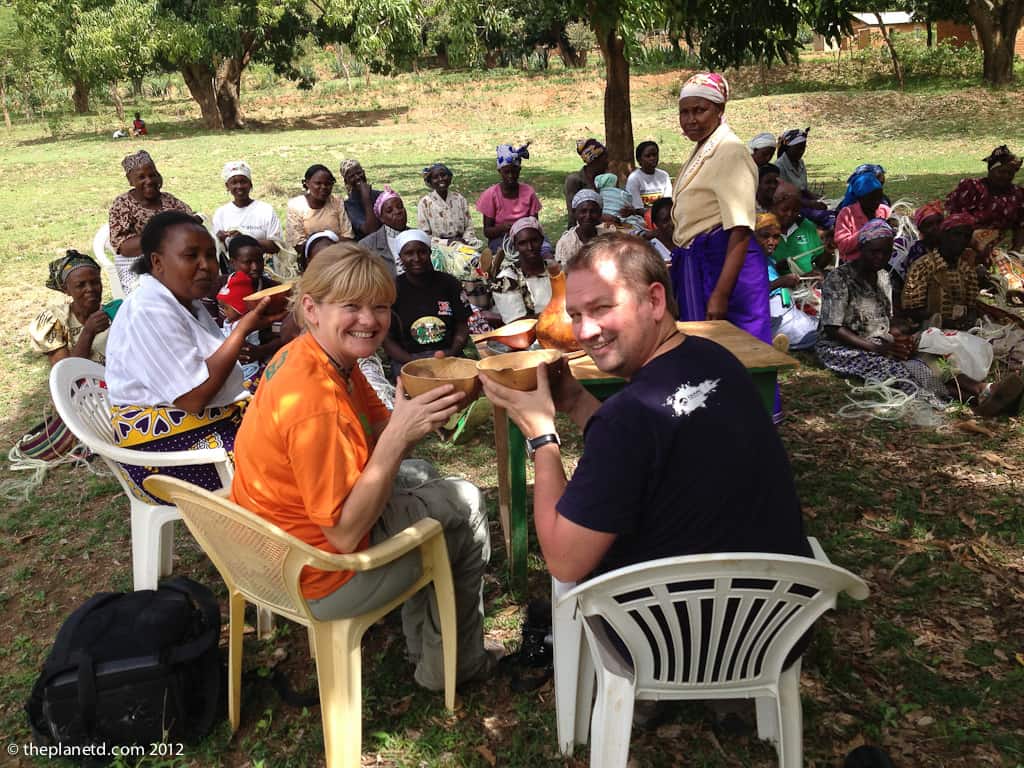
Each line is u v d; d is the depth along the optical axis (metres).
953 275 5.90
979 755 2.66
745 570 2.09
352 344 2.56
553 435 2.39
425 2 17.59
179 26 25.47
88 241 11.66
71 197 15.98
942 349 5.45
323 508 2.43
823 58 35.84
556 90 34.03
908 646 3.18
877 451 4.80
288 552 2.45
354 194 8.30
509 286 5.54
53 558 4.20
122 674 2.71
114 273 6.95
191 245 3.29
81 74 28.47
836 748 2.72
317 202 7.93
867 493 4.31
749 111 22.23
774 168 7.46
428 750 2.82
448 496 2.90
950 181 12.83
